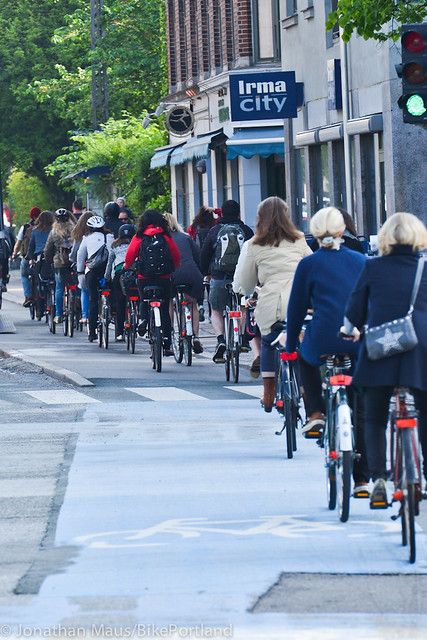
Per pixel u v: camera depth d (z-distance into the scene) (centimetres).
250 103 6950
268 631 1720
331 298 2541
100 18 15175
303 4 7844
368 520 2409
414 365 2173
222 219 5050
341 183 7519
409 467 2084
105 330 6184
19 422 3859
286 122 8281
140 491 2719
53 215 7338
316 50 7694
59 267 6950
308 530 2327
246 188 9581
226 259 4969
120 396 4391
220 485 2761
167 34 12375
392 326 2169
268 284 3216
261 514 2467
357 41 6988
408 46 3603
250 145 8938
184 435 3503
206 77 10819
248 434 3494
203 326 7238
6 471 3012
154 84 15362
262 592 1909
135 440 3438
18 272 16350
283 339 2908
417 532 2303
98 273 6372
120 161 12812
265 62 9644
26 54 18962
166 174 12444
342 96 6719
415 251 2217
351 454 2381
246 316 4741
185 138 11738
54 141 19325
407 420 2109
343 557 2119
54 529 2380
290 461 3050
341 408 2405
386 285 2198
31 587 1969
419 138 6525
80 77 16362
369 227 7038
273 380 3247
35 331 7331
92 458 3159
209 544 2228
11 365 5434
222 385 4672
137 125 13150
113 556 2158
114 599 1889
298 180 8281
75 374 4869
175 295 5506
